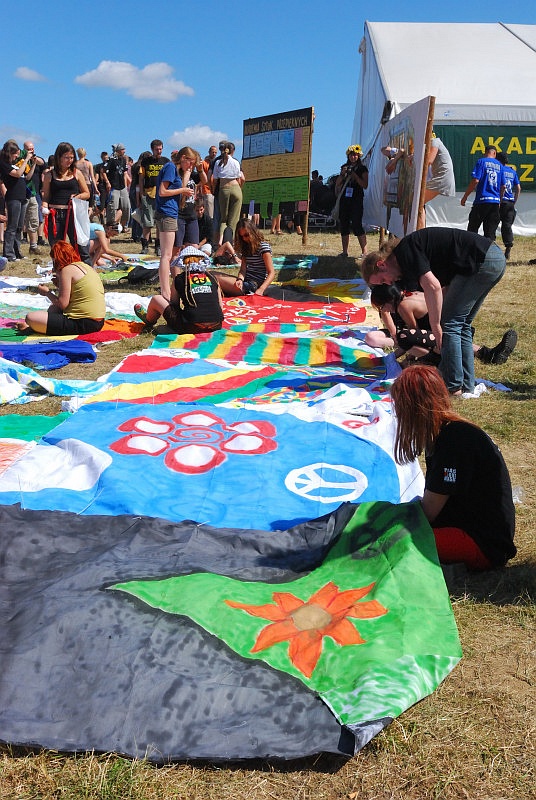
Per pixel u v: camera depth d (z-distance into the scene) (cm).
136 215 1557
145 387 615
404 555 328
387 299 640
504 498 348
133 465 449
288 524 398
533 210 1805
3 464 460
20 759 238
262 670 267
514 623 316
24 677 257
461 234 576
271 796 230
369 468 467
